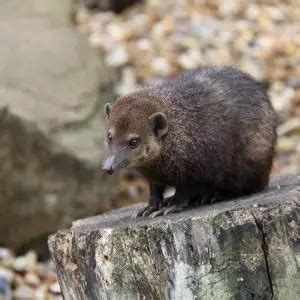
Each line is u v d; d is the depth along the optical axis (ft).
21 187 45.21
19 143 44.93
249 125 28.53
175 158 27.73
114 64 59.98
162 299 23.94
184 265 23.54
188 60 59.67
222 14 66.49
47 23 55.52
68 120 46.88
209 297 23.56
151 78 58.08
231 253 23.40
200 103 28.02
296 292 23.58
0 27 52.85
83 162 45.68
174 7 68.39
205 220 23.36
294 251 23.48
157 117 27.50
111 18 68.28
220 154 27.86
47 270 44.68
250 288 23.50
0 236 45.98
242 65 59.06
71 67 50.65
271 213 23.35
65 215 45.75
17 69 48.73
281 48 61.67
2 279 42.42
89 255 24.77
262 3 68.59
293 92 57.36
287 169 50.06
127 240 23.98
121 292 24.44
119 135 27.84
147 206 28.71
